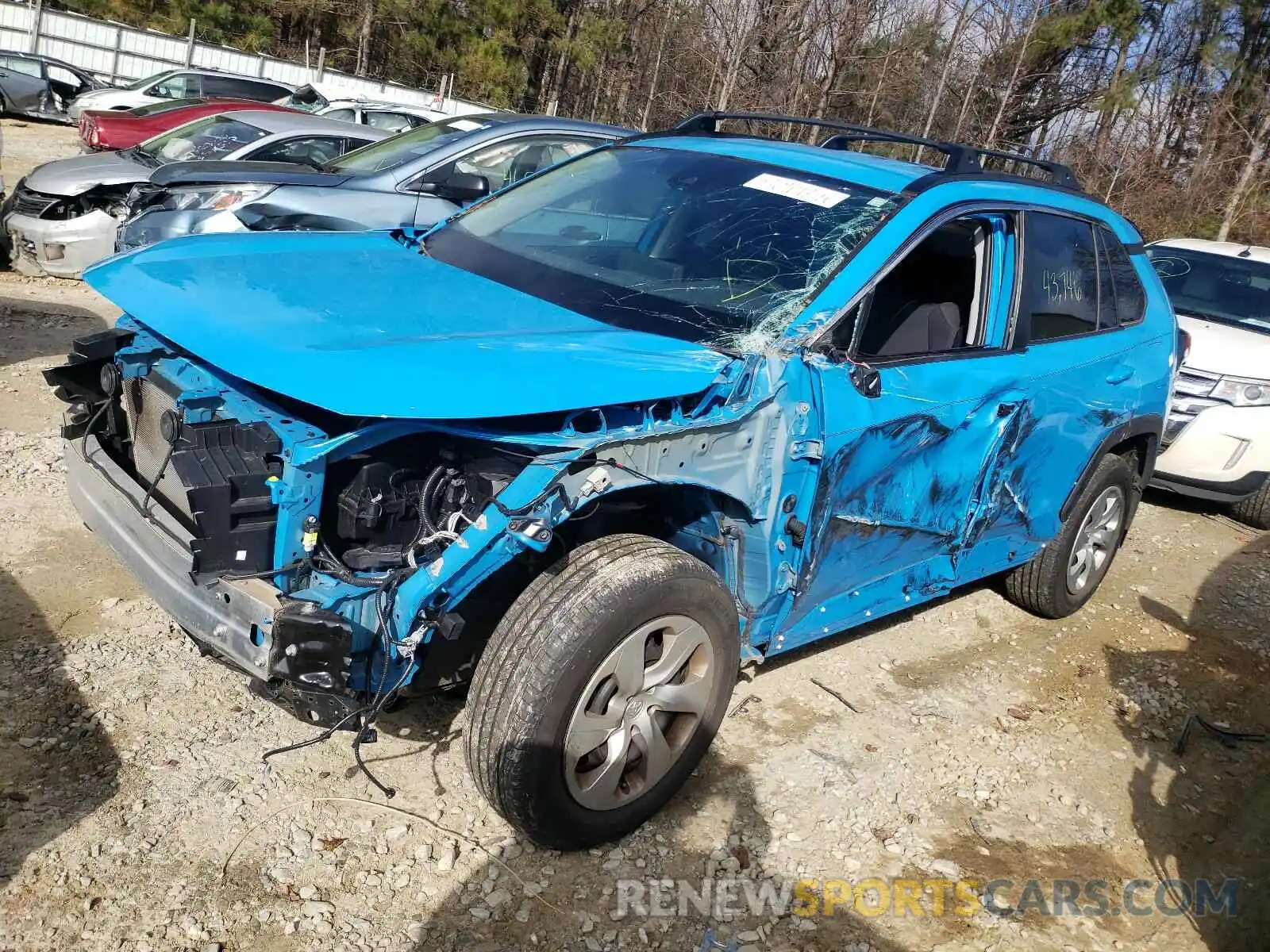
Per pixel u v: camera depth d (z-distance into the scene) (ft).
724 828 10.23
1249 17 70.64
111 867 8.63
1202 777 12.75
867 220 11.44
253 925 8.29
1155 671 15.34
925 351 12.44
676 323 10.36
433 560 8.29
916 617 15.80
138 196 24.11
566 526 9.71
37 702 10.48
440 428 8.23
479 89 111.24
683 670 9.66
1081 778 12.26
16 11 79.77
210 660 11.50
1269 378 22.03
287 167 24.68
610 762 9.09
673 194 12.76
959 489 12.28
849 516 10.80
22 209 27.68
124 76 84.74
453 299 10.50
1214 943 9.80
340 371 7.98
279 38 111.75
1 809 9.04
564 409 8.14
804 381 9.75
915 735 12.46
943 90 70.74
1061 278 13.87
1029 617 16.58
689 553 10.23
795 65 66.13
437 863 9.20
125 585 12.98
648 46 99.30
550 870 9.33
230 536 8.05
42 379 20.04
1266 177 68.18
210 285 9.88
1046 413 13.20
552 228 12.80
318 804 9.70
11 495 14.89
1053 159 76.18
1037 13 67.31
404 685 8.39
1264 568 20.68
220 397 8.41
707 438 9.14
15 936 7.88
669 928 8.89
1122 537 17.19
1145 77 69.31
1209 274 26.86
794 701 12.75
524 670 8.38
